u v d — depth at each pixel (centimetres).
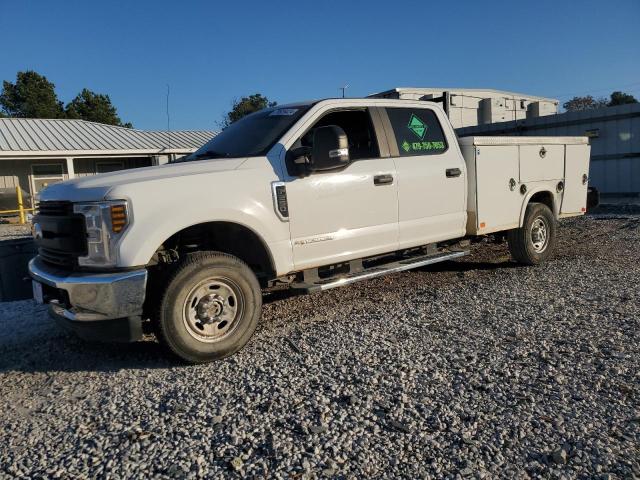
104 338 416
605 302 548
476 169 637
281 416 336
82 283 405
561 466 274
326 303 598
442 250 651
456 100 2597
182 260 427
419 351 432
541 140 728
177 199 425
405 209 572
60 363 459
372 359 419
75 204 421
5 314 613
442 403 343
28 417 358
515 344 440
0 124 2636
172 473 281
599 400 341
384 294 625
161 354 463
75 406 370
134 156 2497
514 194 694
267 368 414
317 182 503
